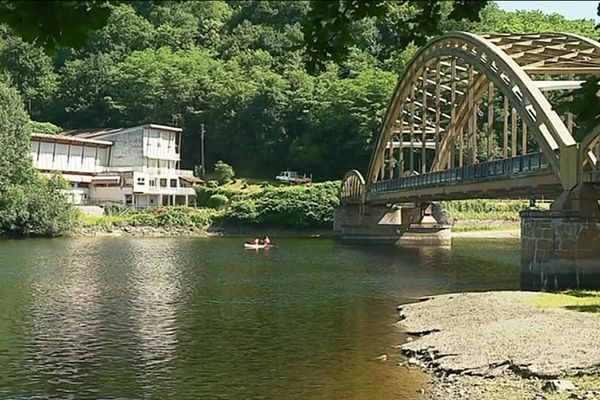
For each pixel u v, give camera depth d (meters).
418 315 30.94
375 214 88.81
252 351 24.42
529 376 19.50
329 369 21.70
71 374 21.36
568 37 51.47
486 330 25.45
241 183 134.88
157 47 183.75
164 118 152.75
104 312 32.81
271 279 47.03
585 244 34.75
